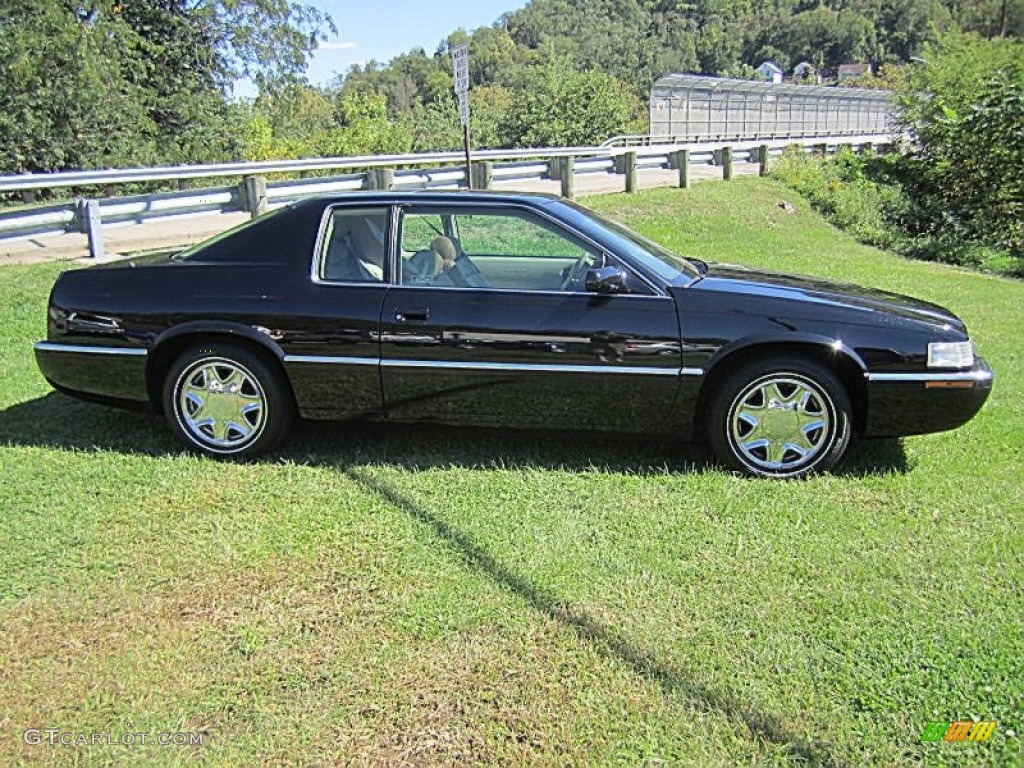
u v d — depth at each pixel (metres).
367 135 41.72
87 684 2.59
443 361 4.14
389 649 2.76
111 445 4.53
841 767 2.26
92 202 8.91
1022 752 2.30
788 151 22.20
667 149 17.44
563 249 4.29
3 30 20.38
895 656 2.71
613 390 4.10
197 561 3.31
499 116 60.25
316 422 4.84
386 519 3.68
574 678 2.61
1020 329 7.86
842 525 3.65
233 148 28.25
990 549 3.42
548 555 3.37
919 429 4.12
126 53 23.34
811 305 4.09
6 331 6.92
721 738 2.36
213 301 4.26
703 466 4.28
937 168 18.59
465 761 2.28
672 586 3.15
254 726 2.41
